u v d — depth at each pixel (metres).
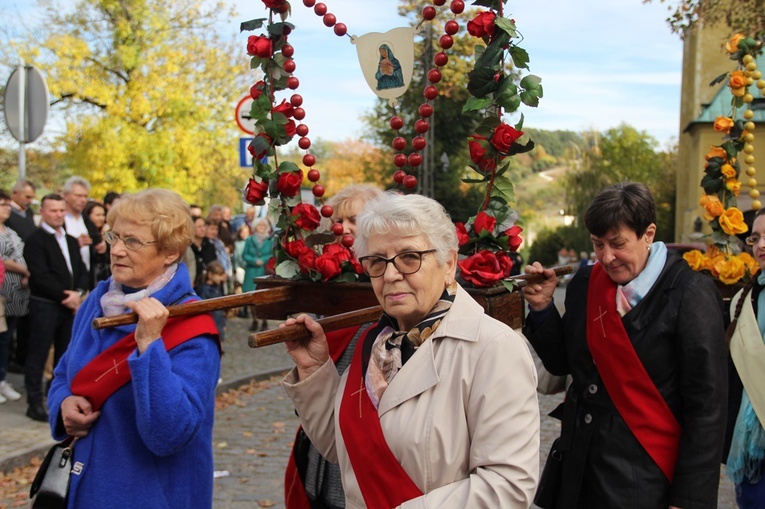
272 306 2.78
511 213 2.54
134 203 2.41
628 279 2.58
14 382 7.57
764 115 13.53
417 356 1.93
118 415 2.30
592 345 2.58
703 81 27.09
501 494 1.78
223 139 20.19
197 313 2.34
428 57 6.76
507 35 2.42
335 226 2.87
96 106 19.38
